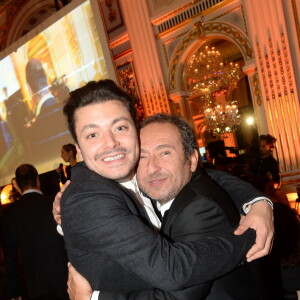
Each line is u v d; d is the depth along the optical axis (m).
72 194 1.18
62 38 9.25
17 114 10.43
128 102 1.36
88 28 8.70
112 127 1.31
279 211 1.85
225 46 14.66
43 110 9.83
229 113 11.32
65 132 9.36
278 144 8.38
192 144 1.45
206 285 1.13
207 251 1.10
